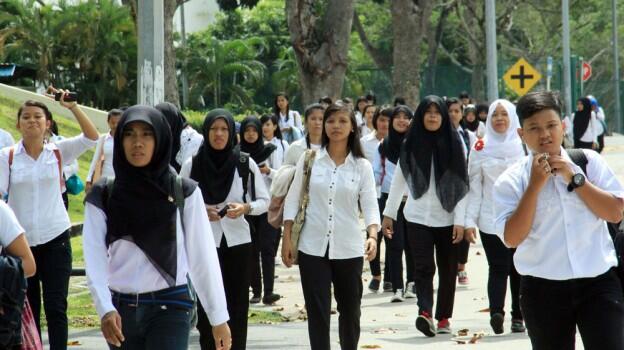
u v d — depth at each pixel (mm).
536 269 11438
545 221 11352
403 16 67750
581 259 11289
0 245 11977
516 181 11578
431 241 19672
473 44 103750
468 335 19859
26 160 16297
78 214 37812
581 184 11133
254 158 24969
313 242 15547
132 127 10719
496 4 109125
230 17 115438
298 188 15820
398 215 24625
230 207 15875
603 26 135750
